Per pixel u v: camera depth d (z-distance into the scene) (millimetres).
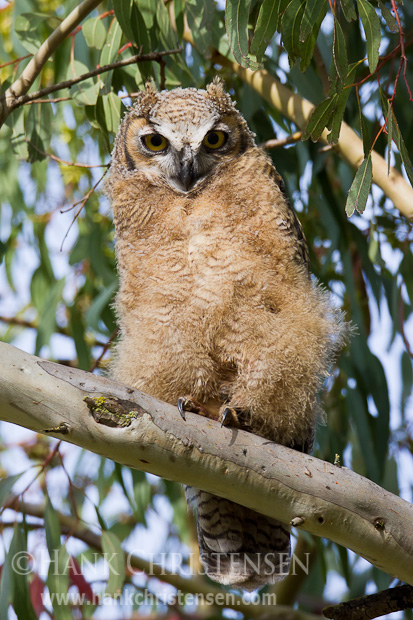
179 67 8977
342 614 5695
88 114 8367
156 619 10977
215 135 7715
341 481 5281
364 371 9273
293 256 7102
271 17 5348
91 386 5172
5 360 5090
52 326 10234
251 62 5539
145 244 7172
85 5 6945
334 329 7316
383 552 5238
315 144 9406
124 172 7828
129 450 5191
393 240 10391
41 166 11273
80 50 8539
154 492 12203
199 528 8242
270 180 7395
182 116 7738
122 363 7434
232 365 7094
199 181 7422
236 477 5285
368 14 5207
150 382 7242
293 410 7074
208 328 6902
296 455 5387
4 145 11742
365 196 5402
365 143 5422
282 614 10555
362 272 10312
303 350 6906
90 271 11250
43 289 11359
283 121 10031
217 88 8164
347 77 5477
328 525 5258
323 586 11562
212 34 7945
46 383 5086
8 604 7941
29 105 8508
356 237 9766
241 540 7969
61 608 7758
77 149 11125
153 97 8133
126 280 7270
